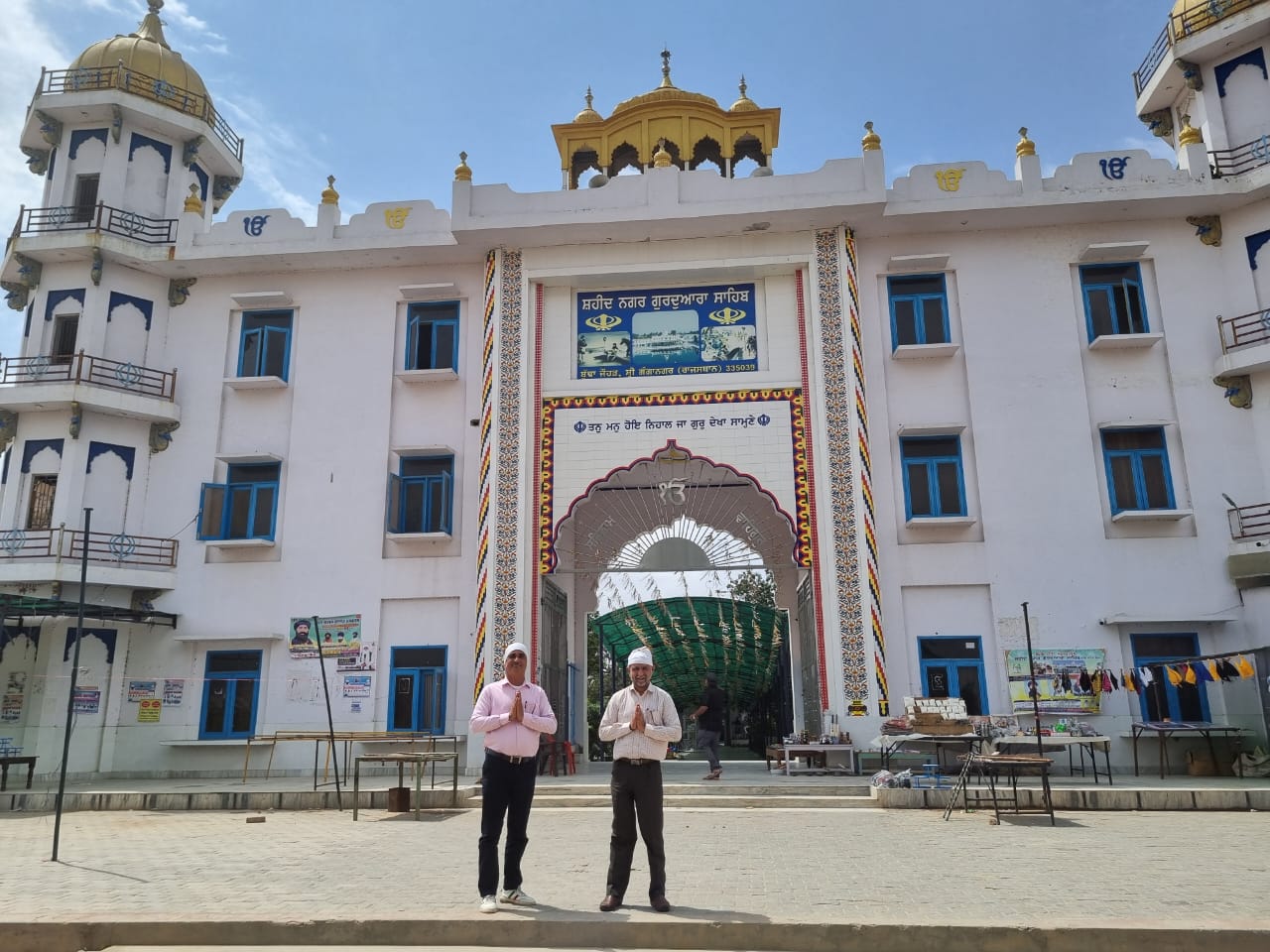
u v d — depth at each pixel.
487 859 4.70
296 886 5.32
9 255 14.66
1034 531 12.90
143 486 14.49
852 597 12.52
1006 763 8.07
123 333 14.71
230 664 13.80
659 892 4.64
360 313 14.78
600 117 17.72
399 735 10.57
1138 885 5.14
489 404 13.65
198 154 16.22
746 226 13.59
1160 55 14.88
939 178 13.55
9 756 12.53
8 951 4.39
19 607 11.98
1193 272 13.53
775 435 13.34
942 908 4.59
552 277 14.04
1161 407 13.20
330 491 14.16
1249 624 12.35
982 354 13.53
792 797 9.74
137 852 6.70
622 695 4.98
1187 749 12.05
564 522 13.35
